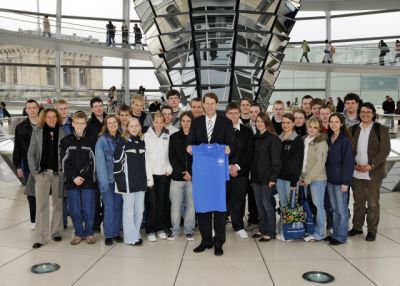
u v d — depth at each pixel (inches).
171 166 220.8
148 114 257.9
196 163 194.7
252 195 251.3
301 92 1140.5
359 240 218.7
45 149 209.8
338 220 211.5
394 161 359.9
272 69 442.0
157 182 222.2
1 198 330.0
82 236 215.8
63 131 217.8
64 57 1021.2
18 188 373.1
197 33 406.9
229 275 169.6
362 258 190.1
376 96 1163.3
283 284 160.2
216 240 196.7
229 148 197.3
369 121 219.3
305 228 217.8
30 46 770.8
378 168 217.6
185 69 425.4
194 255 194.7
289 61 848.3
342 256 192.9
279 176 218.7
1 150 372.2
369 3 868.6
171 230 233.1
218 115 202.4
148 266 180.2
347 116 241.9
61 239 218.7
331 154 210.4
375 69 855.1
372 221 217.6
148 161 216.5
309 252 198.8
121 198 218.8
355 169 221.8
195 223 246.1
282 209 221.3
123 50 804.6
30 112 228.2
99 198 234.7
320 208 214.5
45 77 1016.2
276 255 194.4
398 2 855.1
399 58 834.8
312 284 160.2
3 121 516.4
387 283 161.5
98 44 786.8
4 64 976.9
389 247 206.5
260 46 417.7
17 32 695.7
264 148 214.7
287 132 219.0
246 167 223.8
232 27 402.3
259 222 223.3
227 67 413.7
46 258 190.9
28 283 162.2
